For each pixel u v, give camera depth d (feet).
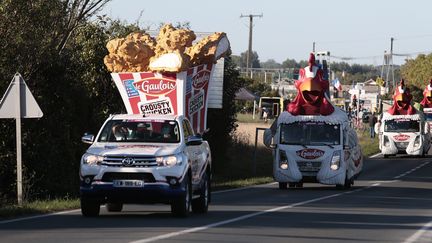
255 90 624.18
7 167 123.95
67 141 131.95
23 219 84.99
